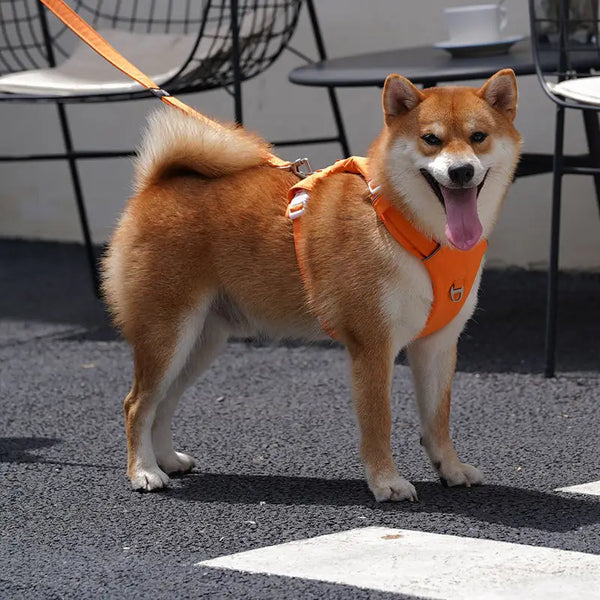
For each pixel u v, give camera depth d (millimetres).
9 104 10305
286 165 4832
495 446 5051
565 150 8148
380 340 4359
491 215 4371
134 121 9680
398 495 4355
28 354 7129
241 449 5172
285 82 9133
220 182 4789
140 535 4137
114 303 4809
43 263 9695
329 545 3924
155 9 9477
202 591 3576
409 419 5523
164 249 4660
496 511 4238
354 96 8883
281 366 6598
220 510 4371
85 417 5809
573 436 5137
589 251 8281
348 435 5309
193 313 4688
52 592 3635
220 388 6211
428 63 6844
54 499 4578
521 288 8070
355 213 4375
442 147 4176
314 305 4504
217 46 7586
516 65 6344
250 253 4629
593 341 6707
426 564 3713
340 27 8875
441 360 4566
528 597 3416
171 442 4906
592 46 6449
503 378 6098
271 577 3654
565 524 4070
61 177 10227
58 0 5367
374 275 4301
